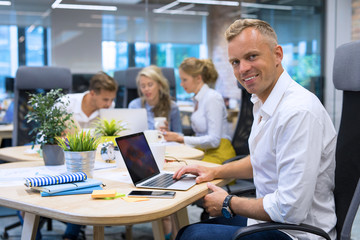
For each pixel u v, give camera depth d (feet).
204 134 10.44
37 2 18.97
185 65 10.52
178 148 8.30
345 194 4.50
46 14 19.19
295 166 4.01
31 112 6.26
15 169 5.81
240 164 5.49
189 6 22.21
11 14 18.71
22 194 4.36
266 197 4.25
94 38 20.11
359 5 19.02
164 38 21.88
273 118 4.47
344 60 4.82
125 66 20.89
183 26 22.22
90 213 3.70
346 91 4.92
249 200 4.40
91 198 4.25
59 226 10.73
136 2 20.83
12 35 18.81
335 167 4.73
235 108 21.22
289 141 4.09
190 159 7.09
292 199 3.97
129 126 8.41
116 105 16.81
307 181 3.98
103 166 6.12
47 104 6.20
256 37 4.41
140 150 5.45
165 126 9.87
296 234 4.43
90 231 10.20
